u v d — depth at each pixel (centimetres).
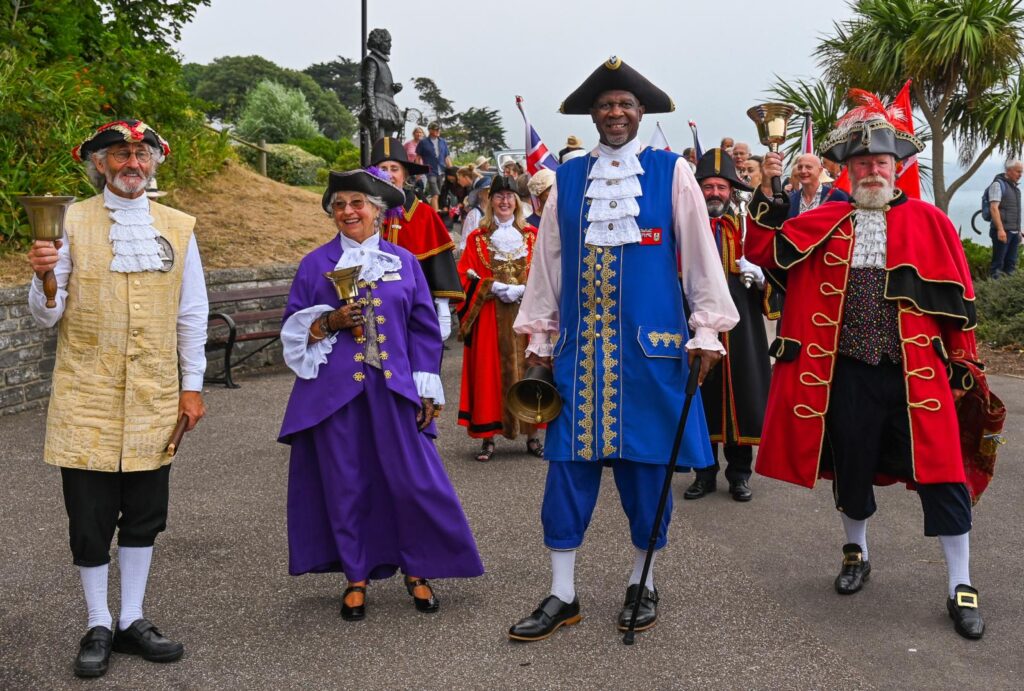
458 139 4459
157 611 419
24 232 928
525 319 414
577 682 354
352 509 407
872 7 1570
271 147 2175
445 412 820
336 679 358
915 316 405
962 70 1533
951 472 398
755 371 580
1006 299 1160
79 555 365
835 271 416
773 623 405
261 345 1026
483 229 674
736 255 586
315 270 413
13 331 766
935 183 1597
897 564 473
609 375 389
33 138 1022
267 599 432
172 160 1310
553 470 400
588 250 393
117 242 363
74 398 361
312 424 402
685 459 389
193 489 595
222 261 1127
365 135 1208
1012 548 493
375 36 1218
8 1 1132
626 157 395
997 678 356
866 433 414
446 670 364
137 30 1482
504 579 454
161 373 370
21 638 392
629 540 507
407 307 417
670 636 393
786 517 548
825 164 799
